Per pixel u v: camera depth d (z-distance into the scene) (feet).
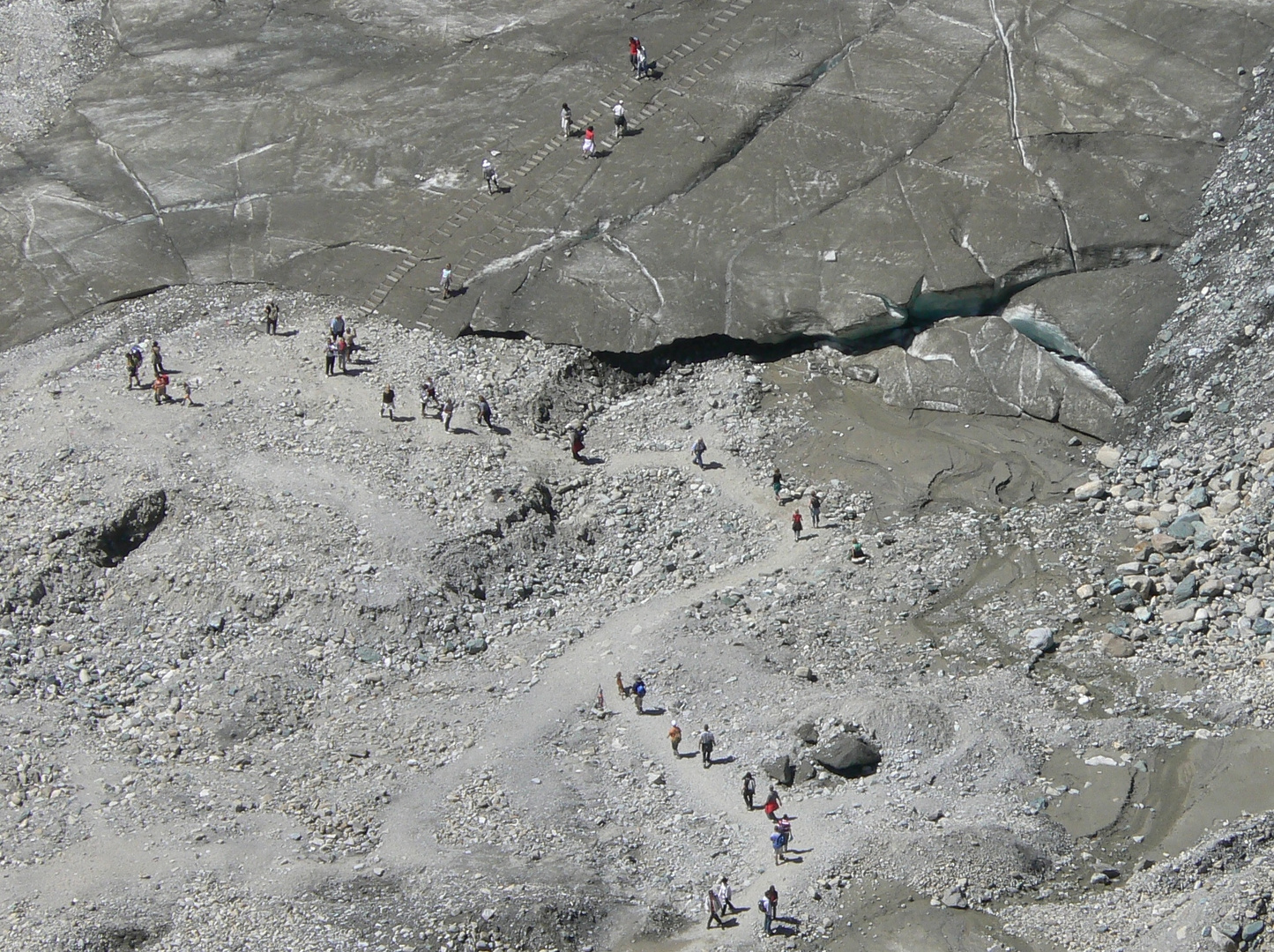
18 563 145.79
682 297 179.83
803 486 163.12
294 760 131.34
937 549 153.58
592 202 191.83
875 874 116.26
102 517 150.92
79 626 143.74
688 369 177.58
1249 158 176.96
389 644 143.23
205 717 134.72
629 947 111.75
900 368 174.40
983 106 192.95
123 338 180.04
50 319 183.42
